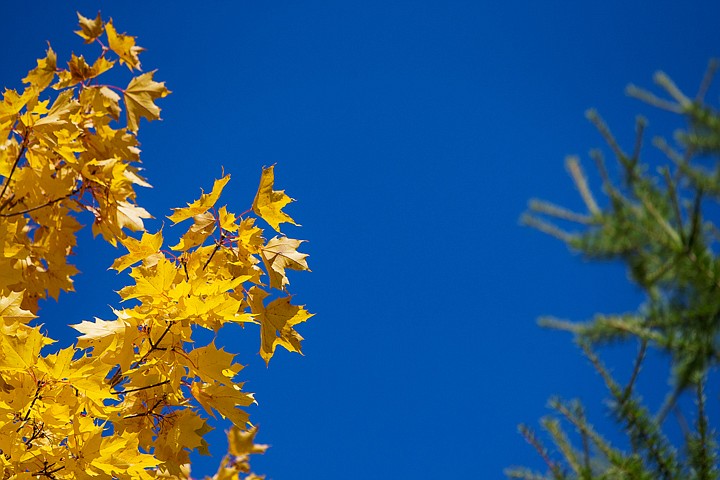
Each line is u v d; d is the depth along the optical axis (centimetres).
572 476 542
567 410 545
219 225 431
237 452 387
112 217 441
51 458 406
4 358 404
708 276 634
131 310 416
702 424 529
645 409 537
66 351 406
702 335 596
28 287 446
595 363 543
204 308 412
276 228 434
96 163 439
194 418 423
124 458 409
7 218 436
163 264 412
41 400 407
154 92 448
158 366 418
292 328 432
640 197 706
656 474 532
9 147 432
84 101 443
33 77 443
